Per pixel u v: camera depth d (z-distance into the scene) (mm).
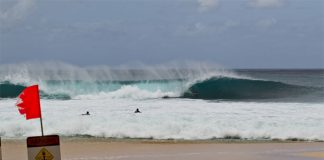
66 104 34562
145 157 17734
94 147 20078
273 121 26312
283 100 41781
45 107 32312
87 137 23266
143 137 23312
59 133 24219
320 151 19141
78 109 31328
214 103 35875
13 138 22734
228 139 22844
